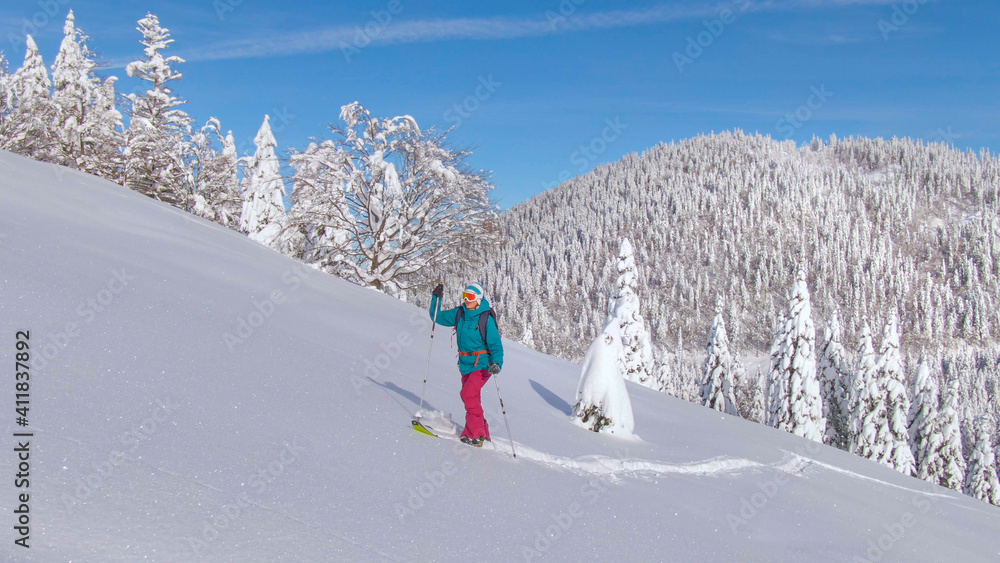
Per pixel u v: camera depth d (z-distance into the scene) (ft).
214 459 10.75
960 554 20.49
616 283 92.89
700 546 14.14
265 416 13.85
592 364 26.78
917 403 140.87
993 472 140.15
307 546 8.75
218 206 101.09
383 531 10.05
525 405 27.22
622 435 26.11
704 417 41.09
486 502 12.92
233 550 8.02
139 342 15.75
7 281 16.51
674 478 20.71
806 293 113.60
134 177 94.48
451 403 21.45
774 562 14.60
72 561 6.72
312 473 11.53
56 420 10.25
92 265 21.09
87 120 97.19
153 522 8.09
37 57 107.76
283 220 79.66
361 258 86.43
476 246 84.53
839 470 31.63
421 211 81.41
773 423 114.21
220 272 29.48
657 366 205.26
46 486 8.11
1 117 92.12
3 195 26.27
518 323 602.44
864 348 125.80
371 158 77.25
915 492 31.37
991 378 459.32
